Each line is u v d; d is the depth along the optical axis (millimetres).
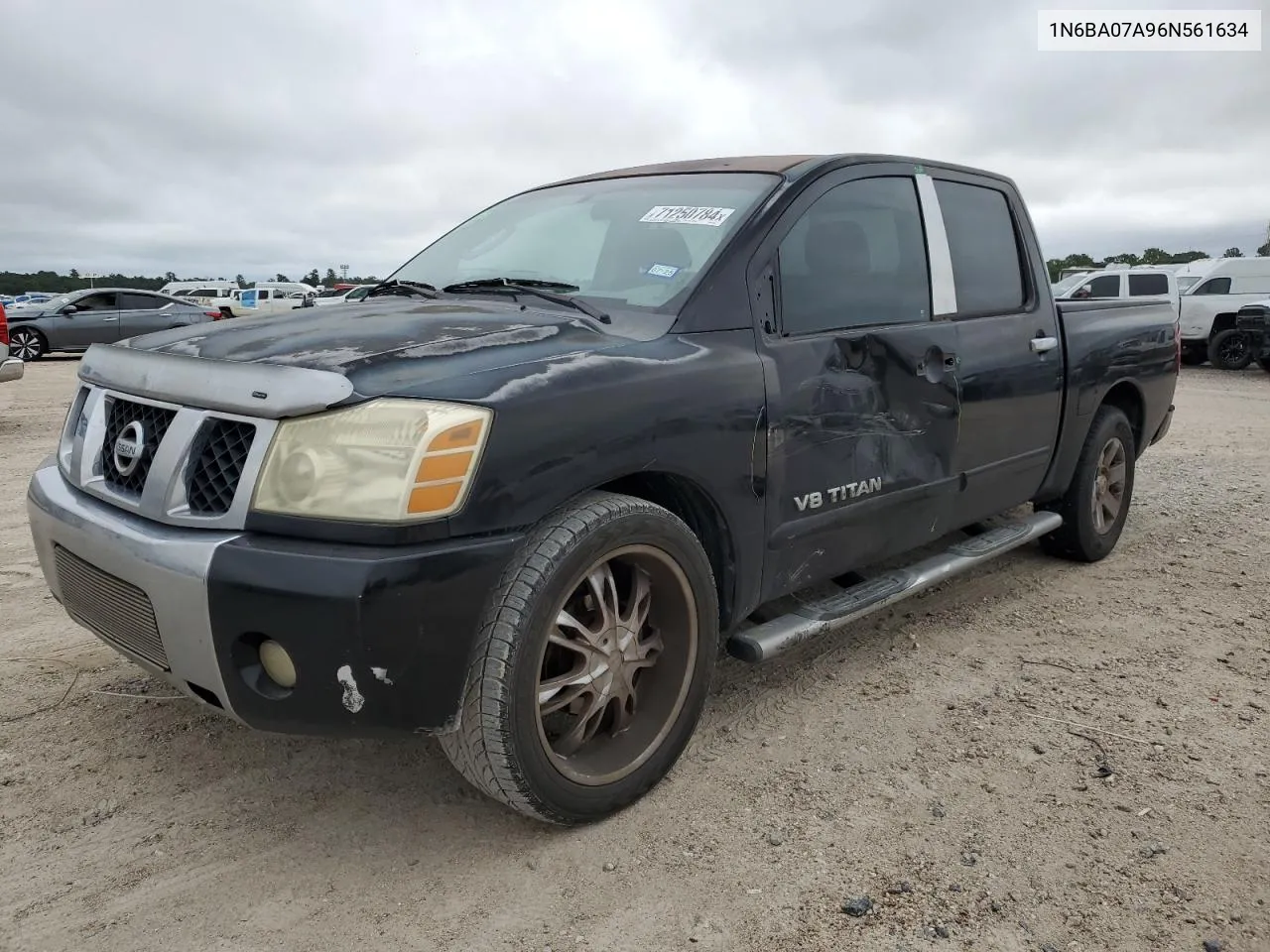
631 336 2613
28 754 2797
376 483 2021
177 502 2191
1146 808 2561
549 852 2365
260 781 2684
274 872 2289
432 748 2896
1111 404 4836
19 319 18172
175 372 2314
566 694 2373
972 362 3578
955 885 2234
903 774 2725
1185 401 12484
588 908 2158
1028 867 2307
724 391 2625
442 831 2459
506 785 2254
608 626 2443
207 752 2832
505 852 2369
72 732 2928
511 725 2184
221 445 2180
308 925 2104
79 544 2334
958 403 3514
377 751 2867
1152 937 2068
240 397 2139
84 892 2203
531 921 2117
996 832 2447
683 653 2609
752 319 2816
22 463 7207
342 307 2904
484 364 2248
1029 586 4410
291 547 2027
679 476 2541
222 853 2357
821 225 3121
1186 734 2984
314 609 1970
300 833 2445
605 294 2912
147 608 2189
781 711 3123
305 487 2045
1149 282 18234
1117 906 2166
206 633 2084
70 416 2793
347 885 2244
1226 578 4559
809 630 2994
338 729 2100
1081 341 4281
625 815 2521
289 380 2094
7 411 10320
